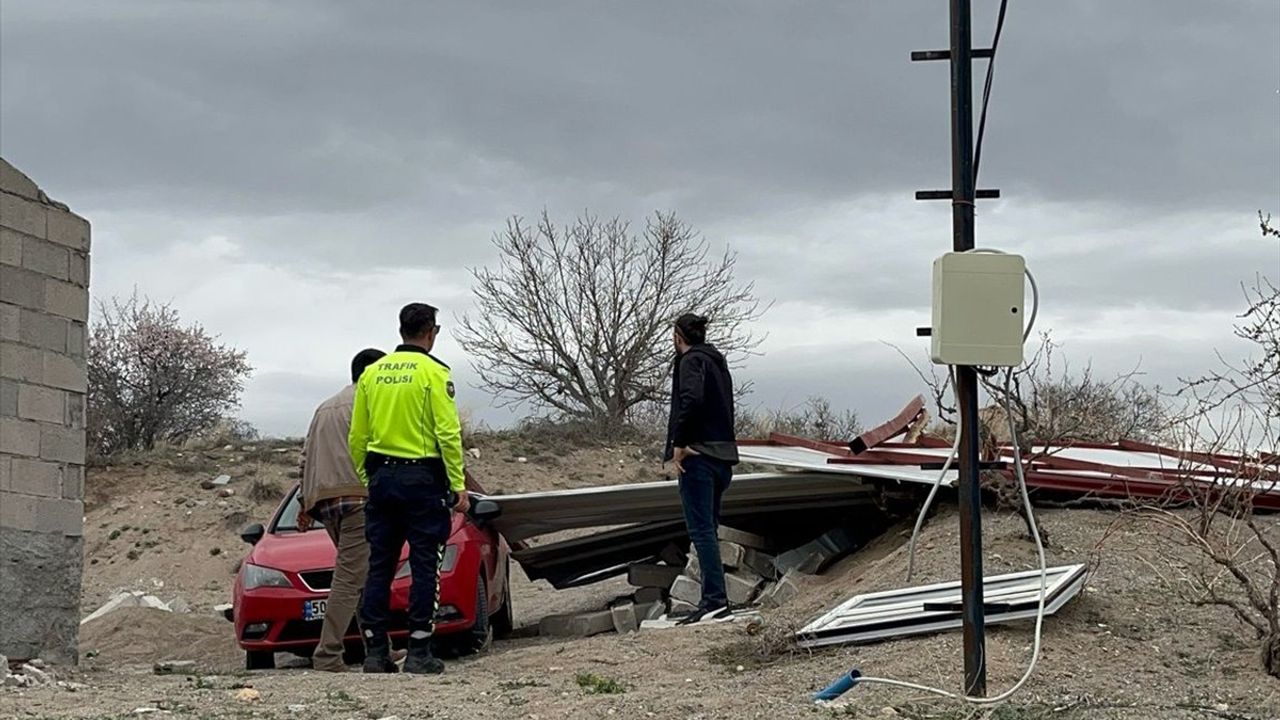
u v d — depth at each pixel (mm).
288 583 10492
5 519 9328
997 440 11516
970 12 6699
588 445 26031
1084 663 7879
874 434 12398
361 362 9945
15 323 9484
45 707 7398
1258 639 8188
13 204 9523
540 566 13805
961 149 6637
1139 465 11570
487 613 11055
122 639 13047
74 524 9844
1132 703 7168
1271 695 7402
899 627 8398
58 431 9773
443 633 10492
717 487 10461
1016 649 8031
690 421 10266
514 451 25047
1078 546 10078
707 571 10359
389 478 8953
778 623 9336
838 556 12578
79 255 10039
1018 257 6453
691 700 7234
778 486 12234
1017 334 6457
